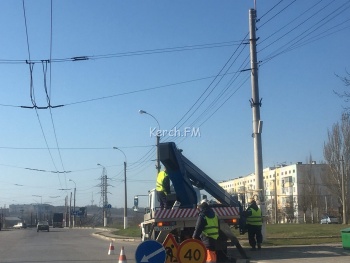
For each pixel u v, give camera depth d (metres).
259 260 15.15
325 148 61.38
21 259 18.34
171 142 17.81
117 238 35.47
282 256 16.12
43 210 171.62
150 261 8.84
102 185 86.44
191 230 16.03
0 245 28.23
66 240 34.94
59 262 16.89
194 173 18.36
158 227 16.00
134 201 39.25
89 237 41.25
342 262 14.20
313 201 78.06
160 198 17.84
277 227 32.12
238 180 108.69
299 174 91.50
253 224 18.20
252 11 22.23
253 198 18.95
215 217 11.49
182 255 9.37
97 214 117.75
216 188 18.53
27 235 47.62
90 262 16.80
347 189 58.94
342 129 59.94
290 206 83.00
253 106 21.84
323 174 65.75
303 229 29.22
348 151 59.69
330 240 21.97
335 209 77.31
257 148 21.50
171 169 17.72
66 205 124.69
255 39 22.19
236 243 15.78
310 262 14.32
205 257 9.41
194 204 17.64
